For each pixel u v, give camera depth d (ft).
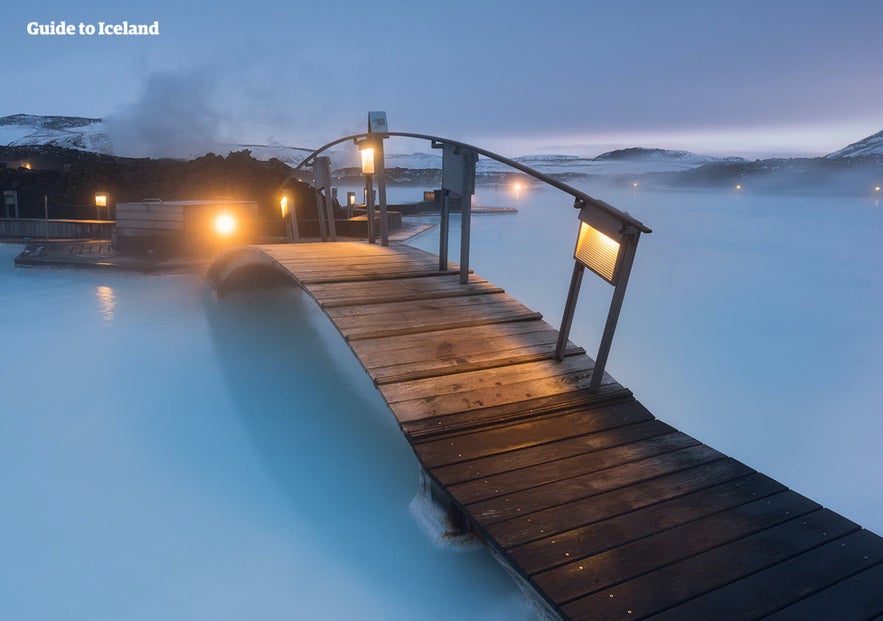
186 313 28.37
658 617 6.95
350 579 9.98
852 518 12.35
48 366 21.15
